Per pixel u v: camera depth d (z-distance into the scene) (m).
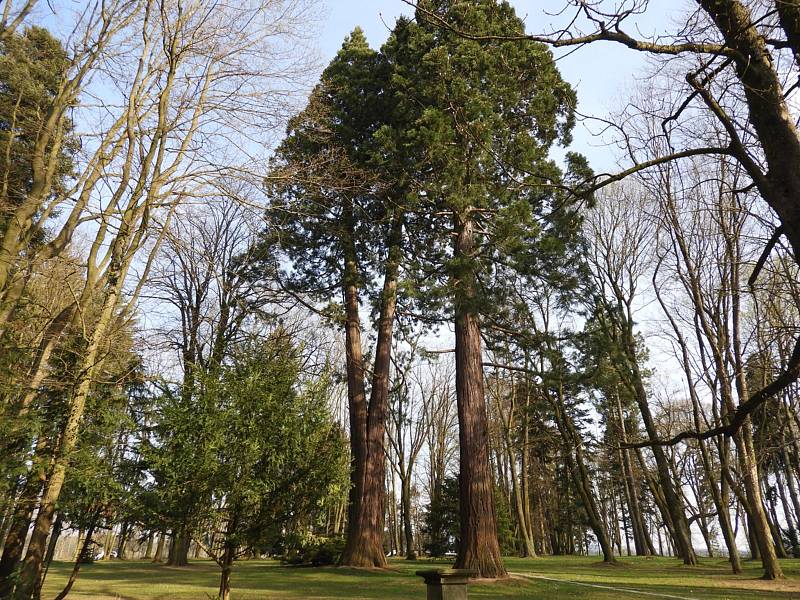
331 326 19.98
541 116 15.04
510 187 9.00
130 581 13.98
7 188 10.66
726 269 16.03
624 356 15.15
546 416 28.52
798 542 31.88
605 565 23.20
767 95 4.31
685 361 19.41
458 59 14.58
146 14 9.93
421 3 4.85
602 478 38.09
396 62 17.45
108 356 9.08
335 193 13.05
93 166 9.93
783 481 34.88
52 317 9.34
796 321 12.14
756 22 4.21
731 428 5.05
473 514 13.70
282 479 7.68
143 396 8.95
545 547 46.69
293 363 8.78
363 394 19.11
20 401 8.30
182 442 7.46
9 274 9.52
